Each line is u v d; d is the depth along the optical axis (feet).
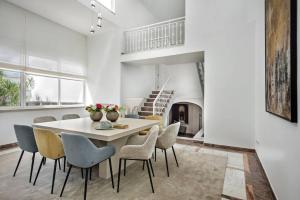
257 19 11.41
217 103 13.66
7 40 13.05
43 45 15.61
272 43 7.01
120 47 18.57
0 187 7.28
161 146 8.52
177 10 23.72
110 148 7.30
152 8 23.02
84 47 20.17
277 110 6.22
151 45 17.83
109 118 10.47
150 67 25.53
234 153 12.08
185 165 9.89
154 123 10.39
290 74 4.86
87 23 17.01
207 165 9.91
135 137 9.15
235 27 13.04
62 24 17.17
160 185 7.60
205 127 14.08
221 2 13.60
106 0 16.71
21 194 6.79
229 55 13.24
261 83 10.10
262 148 9.48
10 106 13.52
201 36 14.38
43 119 10.95
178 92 25.21
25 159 10.53
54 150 6.93
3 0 12.79
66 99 18.35
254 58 12.38
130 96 20.63
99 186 7.45
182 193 6.98
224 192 7.11
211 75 13.91
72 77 18.60
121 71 18.83
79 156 6.18
